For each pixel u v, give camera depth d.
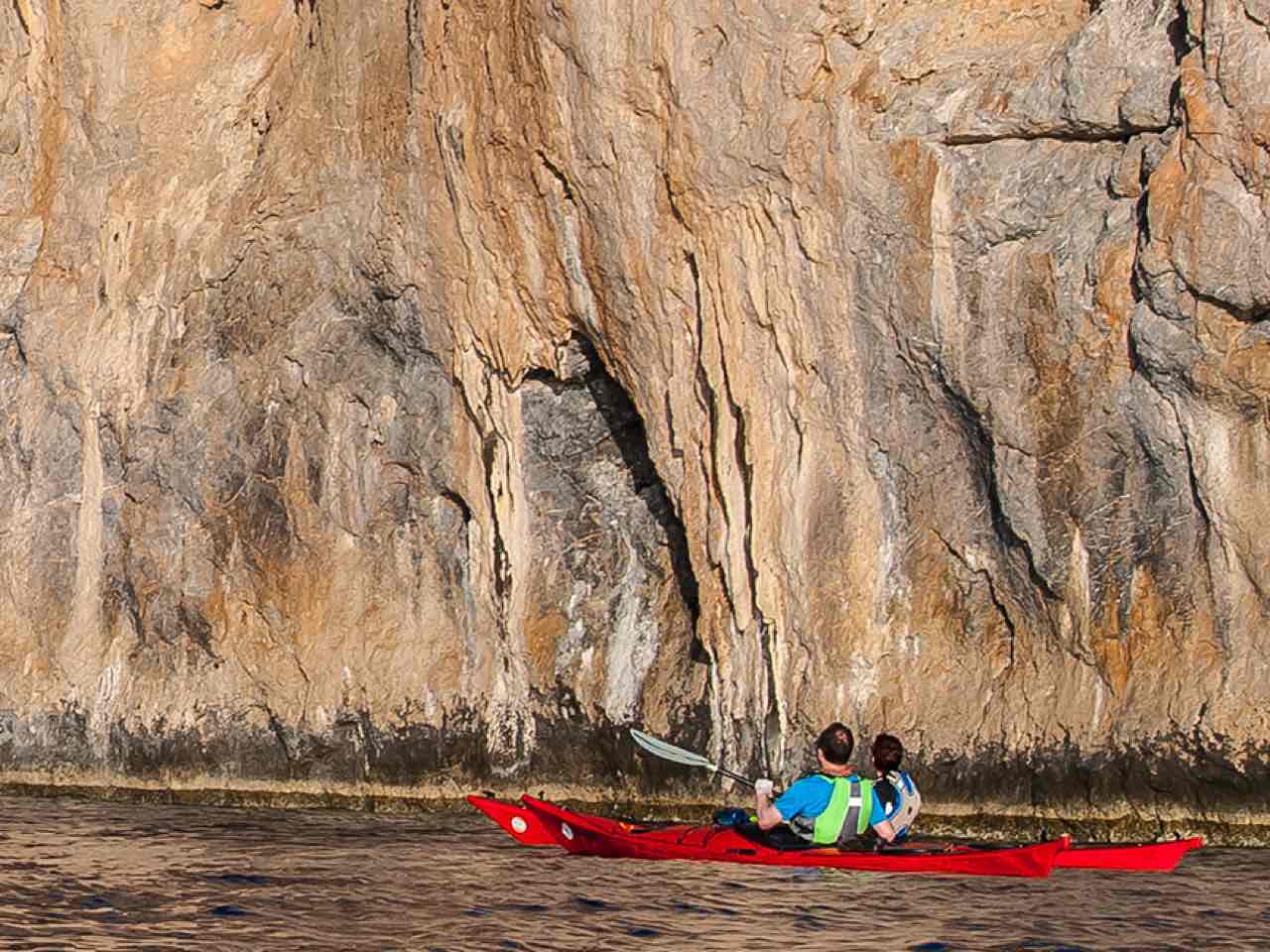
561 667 21.30
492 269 21.16
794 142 18.91
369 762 22.27
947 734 18.69
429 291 21.73
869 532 19.14
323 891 14.34
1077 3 18.50
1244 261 16.77
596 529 21.36
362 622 22.47
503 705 21.58
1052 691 18.23
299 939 12.26
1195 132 16.98
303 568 22.78
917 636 19.00
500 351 21.25
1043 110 18.02
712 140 19.19
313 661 22.61
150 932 12.56
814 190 18.94
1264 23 16.67
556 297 20.78
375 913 13.25
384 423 22.41
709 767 16.23
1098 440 17.89
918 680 18.92
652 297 19.89
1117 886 14.20
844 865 15.06
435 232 21.55
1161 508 17.64
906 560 19.05
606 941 12.11
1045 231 18.11
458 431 21.86
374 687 22.27
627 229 19.89
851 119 18.77
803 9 18.78
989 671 18.72
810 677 19.25
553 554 21.44
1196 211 16.98
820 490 19.27
